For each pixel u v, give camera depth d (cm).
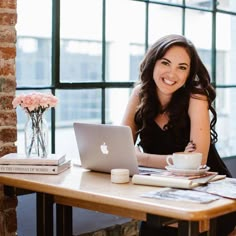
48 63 321
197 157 219
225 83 455
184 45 254
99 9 350
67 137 330
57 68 321
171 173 220
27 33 313
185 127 259
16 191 242
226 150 470
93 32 347
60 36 321
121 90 365
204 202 177
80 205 229
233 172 469
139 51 377
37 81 315
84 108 342
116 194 191
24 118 283
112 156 227
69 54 329
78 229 335
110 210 214
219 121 461
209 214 168
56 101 246
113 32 360
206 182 208
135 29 373
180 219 172
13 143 274
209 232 206
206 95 257
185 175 216
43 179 221
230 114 467
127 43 368
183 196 186
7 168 236
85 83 338
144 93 265
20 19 309
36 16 315
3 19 267
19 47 312
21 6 309
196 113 253
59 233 252
